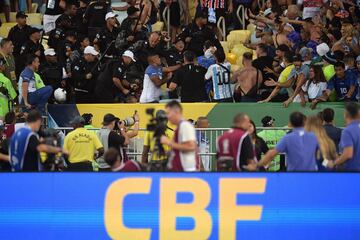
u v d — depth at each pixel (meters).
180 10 75.00
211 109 61.69
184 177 45.38
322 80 61.25
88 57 63.97
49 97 62.03
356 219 45.12
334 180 45.12
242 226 45.28
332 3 70.25
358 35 66.88
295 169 46.31
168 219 45.44
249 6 74.00
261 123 61.19
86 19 69.62
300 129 46.53
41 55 66.69
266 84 62.66
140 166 46.72
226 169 45.62
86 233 45.50
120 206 45.47
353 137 47.06
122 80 63.62
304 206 45.16
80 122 54.16
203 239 45.38
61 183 45.56
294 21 69.25
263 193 45.25
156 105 62.03
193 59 63.00
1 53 62.59
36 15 77.25
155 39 65.94
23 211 45.53
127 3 75.44
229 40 72.19
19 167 47.16
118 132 55.78
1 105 60.12
